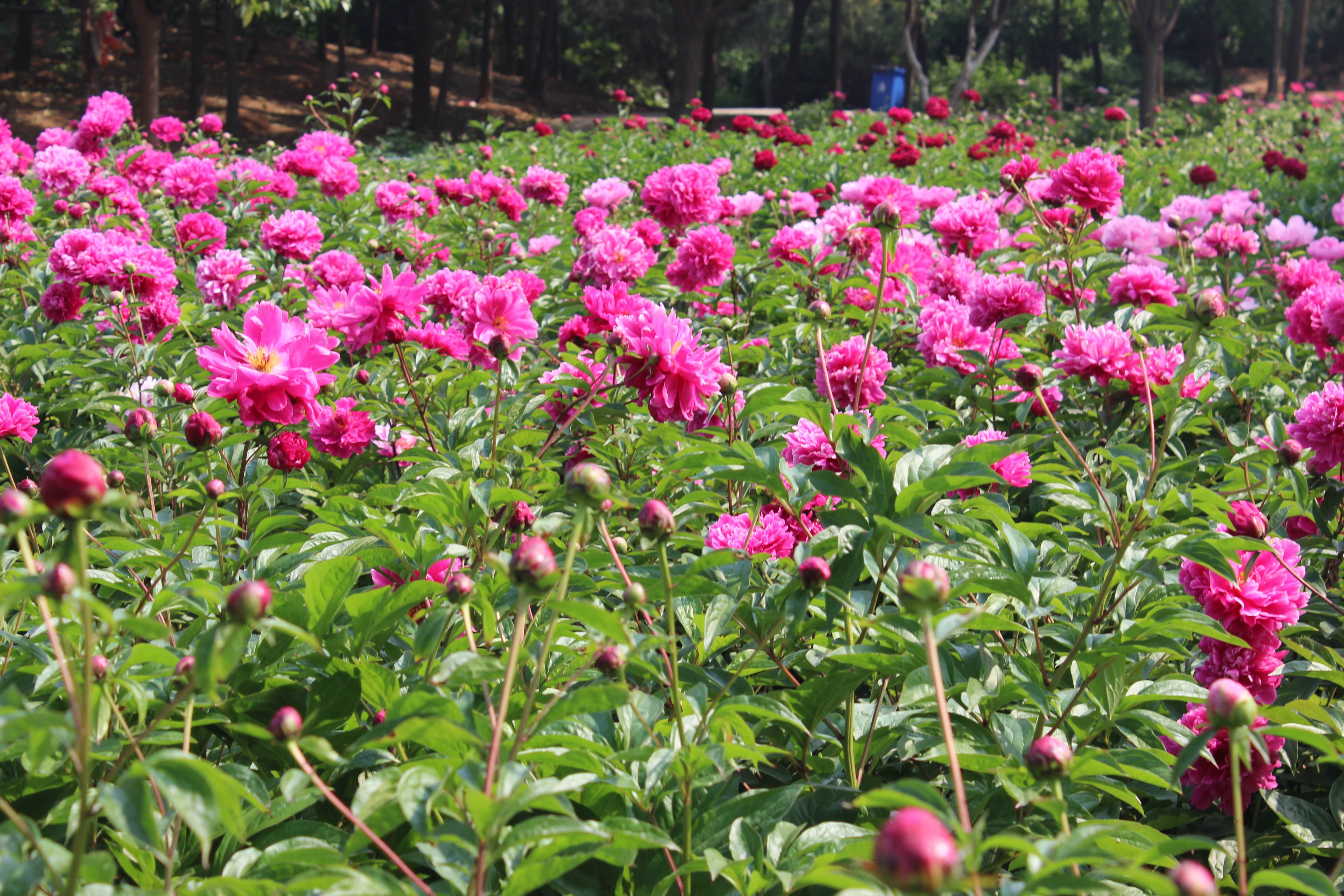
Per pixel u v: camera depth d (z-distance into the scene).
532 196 7.89
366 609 2.36
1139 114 33.34
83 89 31.03
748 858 1.92
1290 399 4.63
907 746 2.51
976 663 2.51
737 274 6.32
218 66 35.03
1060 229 5.15
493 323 3.86
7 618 2.82
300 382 2.79
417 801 1.70
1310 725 2.64
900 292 5.62
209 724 2.37
